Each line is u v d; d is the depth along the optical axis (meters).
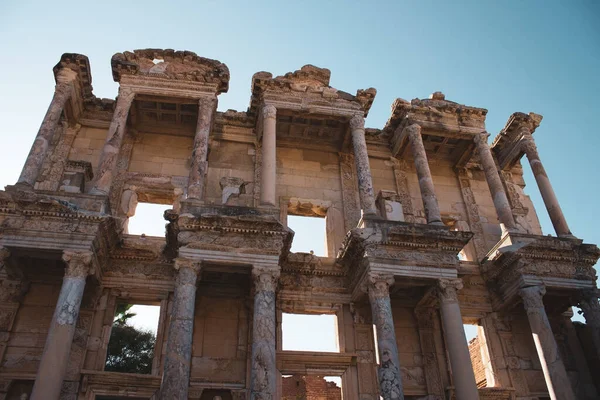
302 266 22.52
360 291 21.03
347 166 27.47
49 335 16.47
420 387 21.47
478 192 28.67
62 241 18.27
